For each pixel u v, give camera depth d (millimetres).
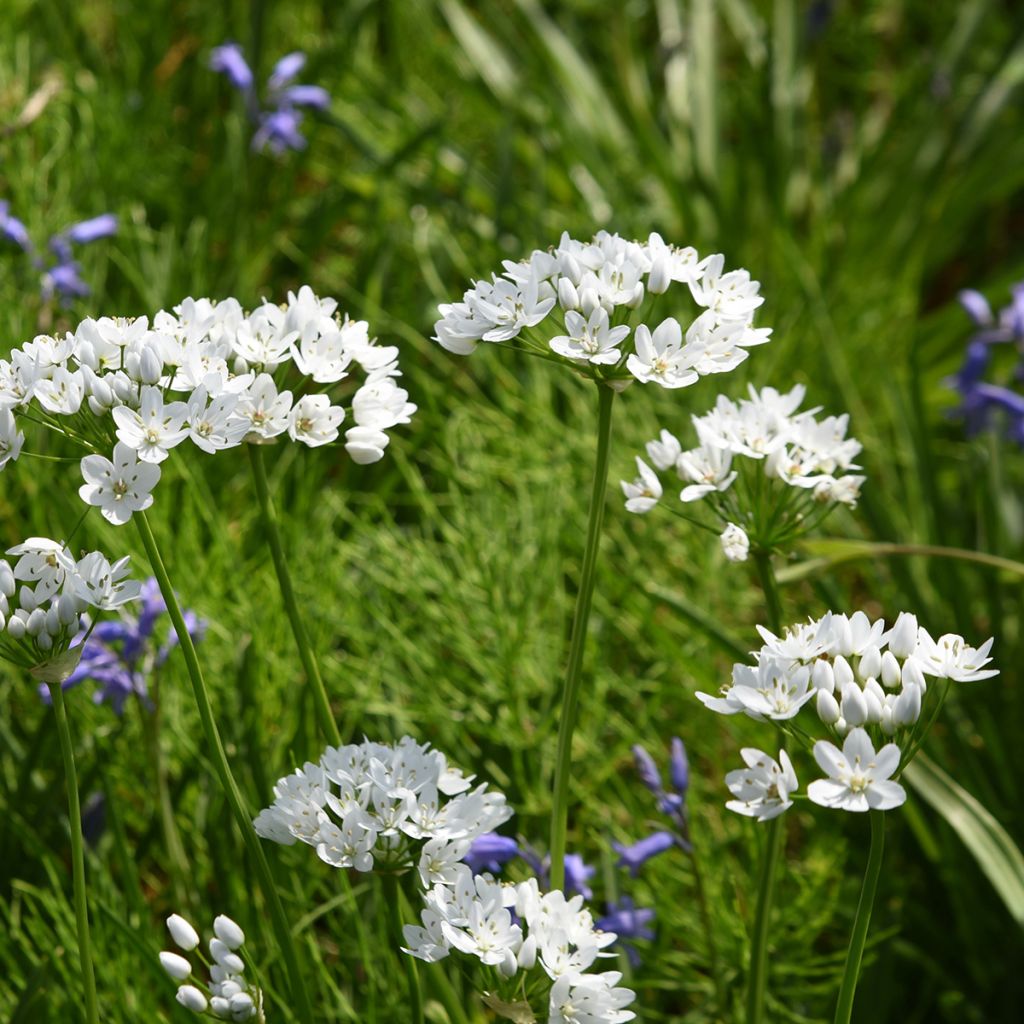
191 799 3900
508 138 6344
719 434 2771
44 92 5367
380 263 5699
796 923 3641
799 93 7723
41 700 3848
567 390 5250
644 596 4516
